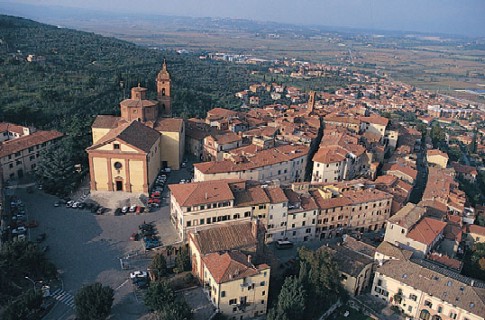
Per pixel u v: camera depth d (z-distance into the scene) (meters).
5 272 99.25
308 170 195.88
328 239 145.00
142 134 164.00
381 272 114.94
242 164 160.38
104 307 92.81
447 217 149.50
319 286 108.38
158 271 108.56
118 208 144.88
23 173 168.12
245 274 99.06
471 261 129.75
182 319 89.50
